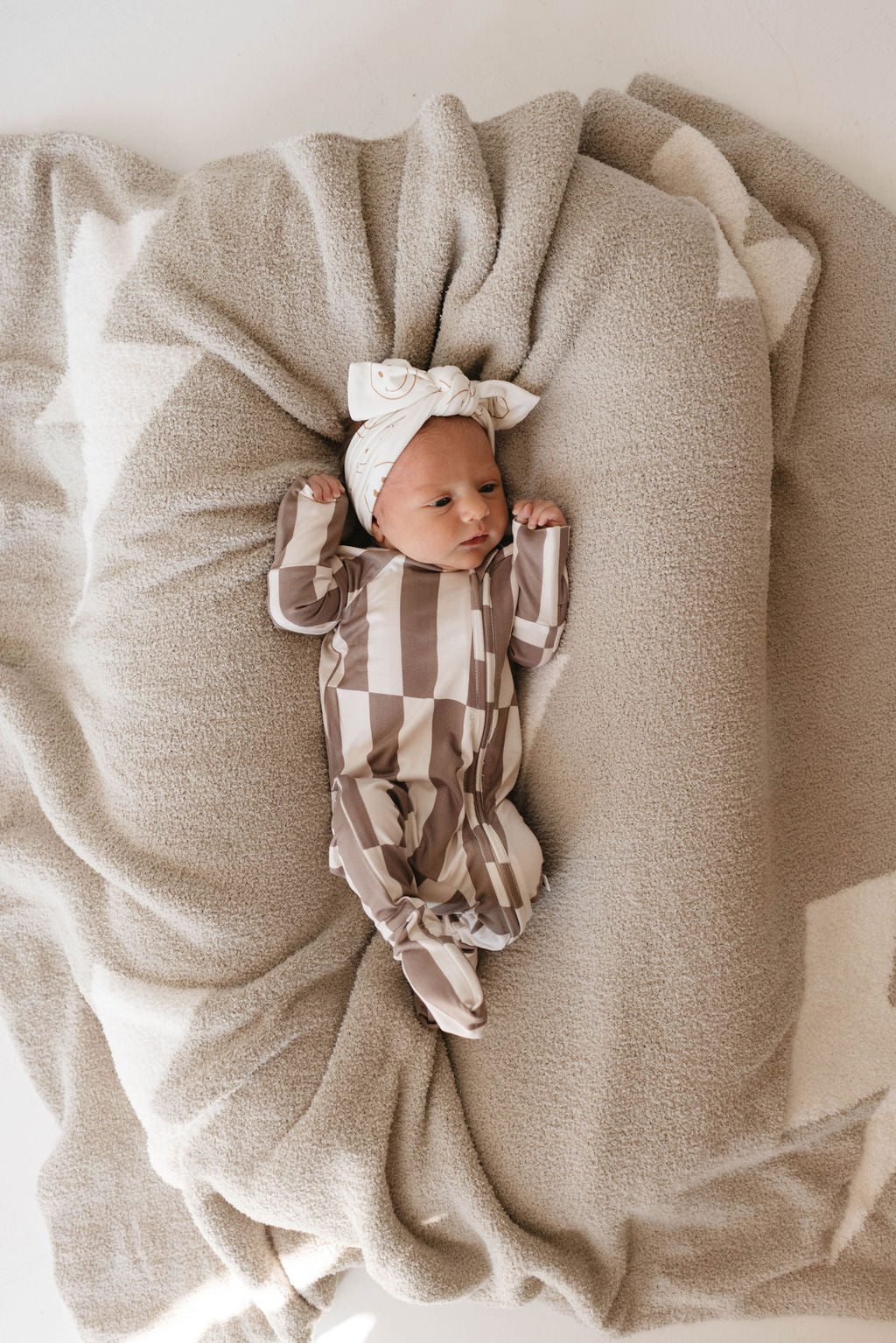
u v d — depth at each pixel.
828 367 1.37
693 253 1.19
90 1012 1.43
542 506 1.22
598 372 1.21
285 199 1.24
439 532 1.19
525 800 1.32
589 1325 1.26
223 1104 1.23
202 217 1.24
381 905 1.15
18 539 1.43
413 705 1.23
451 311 1.25
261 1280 1.29
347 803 1.20
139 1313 1.35
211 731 1.24
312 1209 1.21
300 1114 1.23
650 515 1.18
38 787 1.31
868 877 1.33
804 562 1.37
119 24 1.49
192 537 1.23
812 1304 1.29
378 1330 1.38
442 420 1.19
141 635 1.24
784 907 1.32
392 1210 1.21
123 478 1.23
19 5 1.48
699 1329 1.34
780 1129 1.22
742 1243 1.29
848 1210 1.29
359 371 1.18
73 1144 1.39
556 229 1.20
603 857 1.21
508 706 1.29
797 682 1.37
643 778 1.19
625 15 1.48
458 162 1.18
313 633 1.28
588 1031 1.19
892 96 1.44
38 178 1.38
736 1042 1.17
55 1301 1.42
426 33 1.49
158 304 1.22
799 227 1.38
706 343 1.17
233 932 1.24
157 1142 1.26
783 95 1.46
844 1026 1.29
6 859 1.35
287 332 1.26
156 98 1.49
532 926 1.28
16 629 1.43
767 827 1.22
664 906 1.17
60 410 1.40
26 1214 1.44
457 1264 1.23
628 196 1.21
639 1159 1.17
